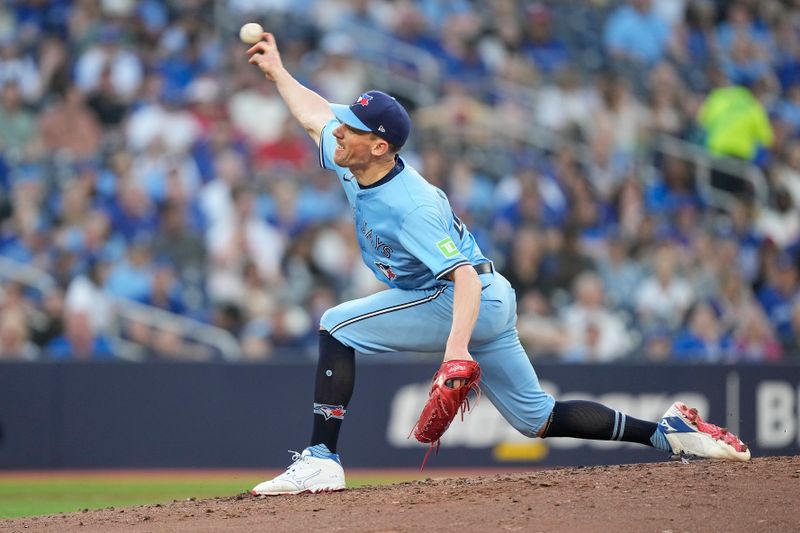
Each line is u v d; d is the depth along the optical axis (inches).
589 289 1537.9
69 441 1304.1
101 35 1710.1
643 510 543.5
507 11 1935.3
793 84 2082.9
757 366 1364.4
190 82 1700.3
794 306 1713.8
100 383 1314.0
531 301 1536.7
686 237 1716.3
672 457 680.4
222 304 1498.5
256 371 1334.9
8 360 1299.2
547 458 1362.0
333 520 554.9
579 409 659.4
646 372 1360.7
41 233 1514.5
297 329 1488.7
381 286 1561.3
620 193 1761.8
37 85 1681.8
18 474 1293.1
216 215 1557.6
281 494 636.7
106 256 1485.0
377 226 600.7
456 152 1776.6
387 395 1343.5
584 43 1956.2
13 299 1405.0
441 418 577.0
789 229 1836.9
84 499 1107.3
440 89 1843.0
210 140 1635.1
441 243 579.5
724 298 1653.5
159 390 1321.4
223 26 1801.2
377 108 581.9
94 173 1578.5
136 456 1310.3
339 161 596.1
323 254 1565.0
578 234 1651.1
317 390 638.5
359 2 1860.2
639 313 1578.5
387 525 537.3
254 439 1328.7
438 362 1353.3
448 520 541.3
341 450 1330.0
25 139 1626.5
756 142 1873.8
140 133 1631.4
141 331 1454.2
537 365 1349.7
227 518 580.4
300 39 1829.5
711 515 530.3
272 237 1560.0
